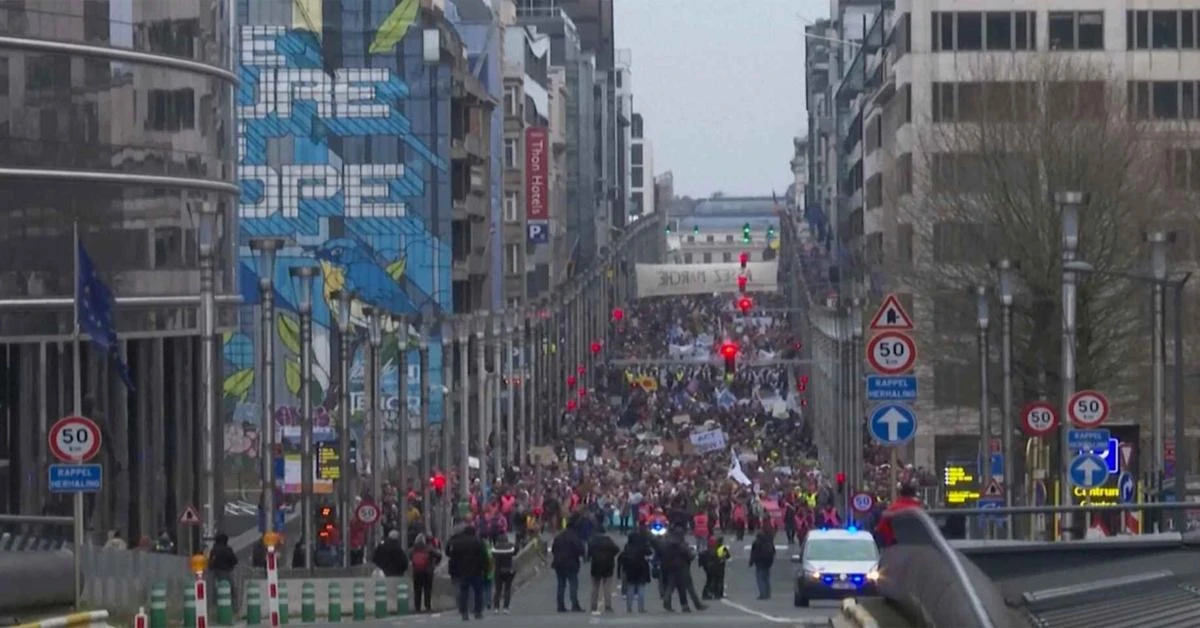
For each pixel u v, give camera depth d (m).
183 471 153.50
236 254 160.25
